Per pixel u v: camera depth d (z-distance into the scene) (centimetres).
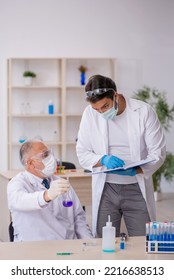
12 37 816
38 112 834
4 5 811
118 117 347
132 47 845
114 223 355
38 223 302
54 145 846
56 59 830
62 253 251
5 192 548
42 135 840
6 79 814
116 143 350
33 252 254
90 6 830
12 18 814
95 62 845
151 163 341
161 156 346
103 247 256
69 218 314
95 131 352
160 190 817
